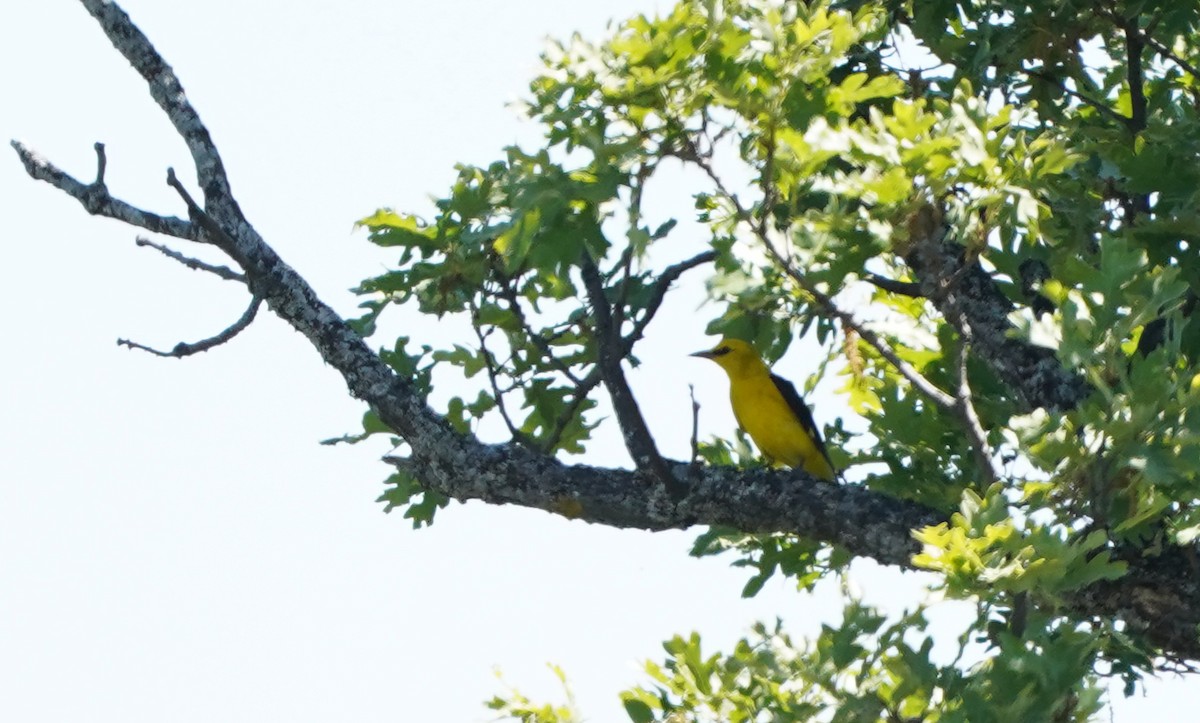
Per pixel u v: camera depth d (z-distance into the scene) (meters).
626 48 9.39
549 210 9.60
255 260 12.64
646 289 13.19
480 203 12.38
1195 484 10.30
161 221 12.62
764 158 9.87
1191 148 12.05
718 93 9.49
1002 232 10.12
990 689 10.07
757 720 11.18
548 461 12.29
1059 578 9.21
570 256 9.88
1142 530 10.27
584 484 12.11
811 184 10.22
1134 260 10.22
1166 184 12.06
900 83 10.34
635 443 11.91
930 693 10.45
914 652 10.61
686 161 9.76
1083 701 9.95
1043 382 12.12
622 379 11.96
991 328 12.50
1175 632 11.29
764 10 9.74
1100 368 10.06
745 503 11.90
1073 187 12.66
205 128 13.12
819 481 12.02
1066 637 10.23
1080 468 9.84
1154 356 9.89
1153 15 14.47
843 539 11.80
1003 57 13.65
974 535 9.38
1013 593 10.28
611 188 9.52
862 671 10.80
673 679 12.04
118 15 13.35
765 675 11.13
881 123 9.80
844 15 9.78
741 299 10.69
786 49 9.59
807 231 10.00
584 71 9.52
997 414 13.36
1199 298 12.40
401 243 12.62
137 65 13.30
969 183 9.88
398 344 13.45
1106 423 9.71
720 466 12.20
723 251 10.61
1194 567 11.26
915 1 13.67
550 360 13.26
